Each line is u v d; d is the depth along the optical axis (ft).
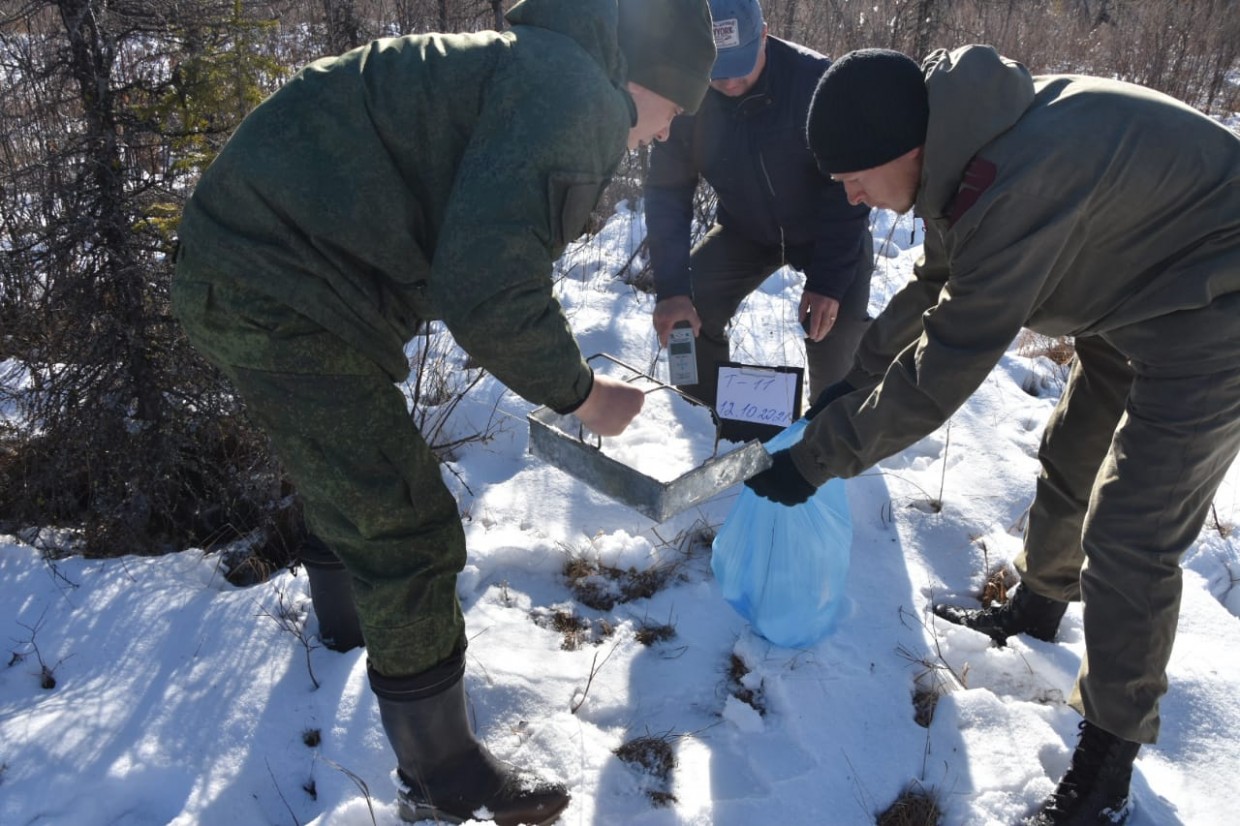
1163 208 5.94
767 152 10.32
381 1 24.25
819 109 6.43
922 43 26.76
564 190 5.20
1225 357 5.94
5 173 9.87
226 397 10.16
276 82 10.78
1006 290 6.00
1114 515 6.34
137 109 9.60
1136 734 6.54
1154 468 6.16
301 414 5.70
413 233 5.56
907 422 6.60
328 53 18.28
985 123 5.93
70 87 9.45
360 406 5.79
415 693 6.25
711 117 10.42
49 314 9.93
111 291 9.78
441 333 13.74
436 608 6.24
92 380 9.79
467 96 5.36
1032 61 34.91
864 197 6.96
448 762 6.65
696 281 11.77
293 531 10.11
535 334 5.17
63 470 9.94
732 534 8.47
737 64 9.62
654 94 6.02
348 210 5.33
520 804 6.79
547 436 6.86
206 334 5.66
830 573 8.21
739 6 9.48
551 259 5.34
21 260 9.91
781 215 10.89
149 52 9.87
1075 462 7.73
